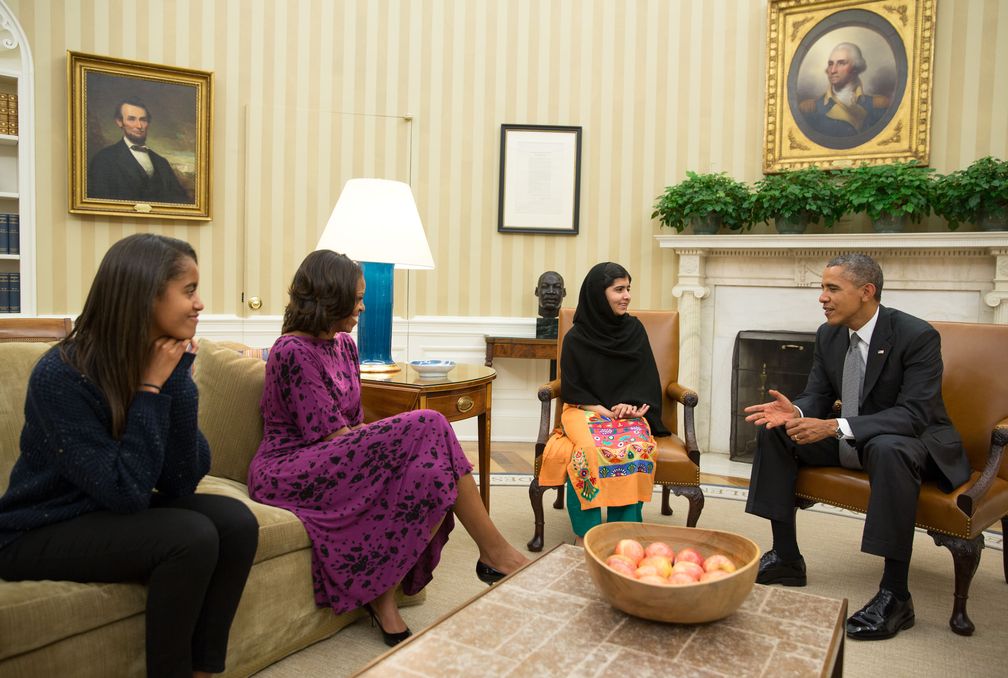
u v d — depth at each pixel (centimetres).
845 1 466
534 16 508
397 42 500
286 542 199
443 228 512
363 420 285
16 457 190
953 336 278
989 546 320
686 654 127
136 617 168
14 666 147
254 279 485
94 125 448
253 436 238
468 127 509
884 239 434
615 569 144
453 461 220
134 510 161
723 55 499
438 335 514
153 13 463
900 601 233
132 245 162
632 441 280
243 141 480
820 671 122
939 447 243
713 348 497
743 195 468
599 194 513
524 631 135
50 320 301
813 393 284
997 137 444
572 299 518
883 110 463
